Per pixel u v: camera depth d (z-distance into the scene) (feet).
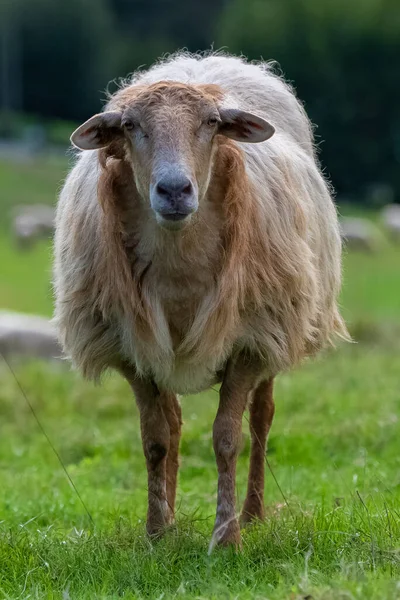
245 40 450.71
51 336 117.60
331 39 439.22
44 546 44.19
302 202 48.26
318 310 49.75
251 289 44.52
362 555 38.99
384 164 442.50
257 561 41.22
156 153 40.52
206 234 43.14
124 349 45.44
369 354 111.75
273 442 67.51
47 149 434.71
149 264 43.45
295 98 55.26
